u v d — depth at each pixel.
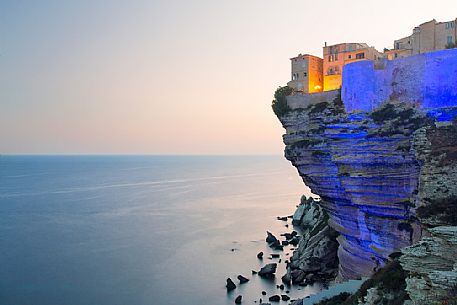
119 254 74.00
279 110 54.72
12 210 118.81
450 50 38.66
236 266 66.88
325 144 47.78
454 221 28.84
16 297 53.75
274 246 78.31
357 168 41.72
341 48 63.84
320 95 50.56
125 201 143.12
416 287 21.02
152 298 53.81
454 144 33.25
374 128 41.19
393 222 39.31
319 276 58.81
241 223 103.44
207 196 161.00
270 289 55.97
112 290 56.56
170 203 139.88
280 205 136.50
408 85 41.00
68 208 124.75
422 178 32.72
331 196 48.25
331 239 60.66
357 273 44.69
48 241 82.50
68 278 61.12
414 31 56.44
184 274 63.25
